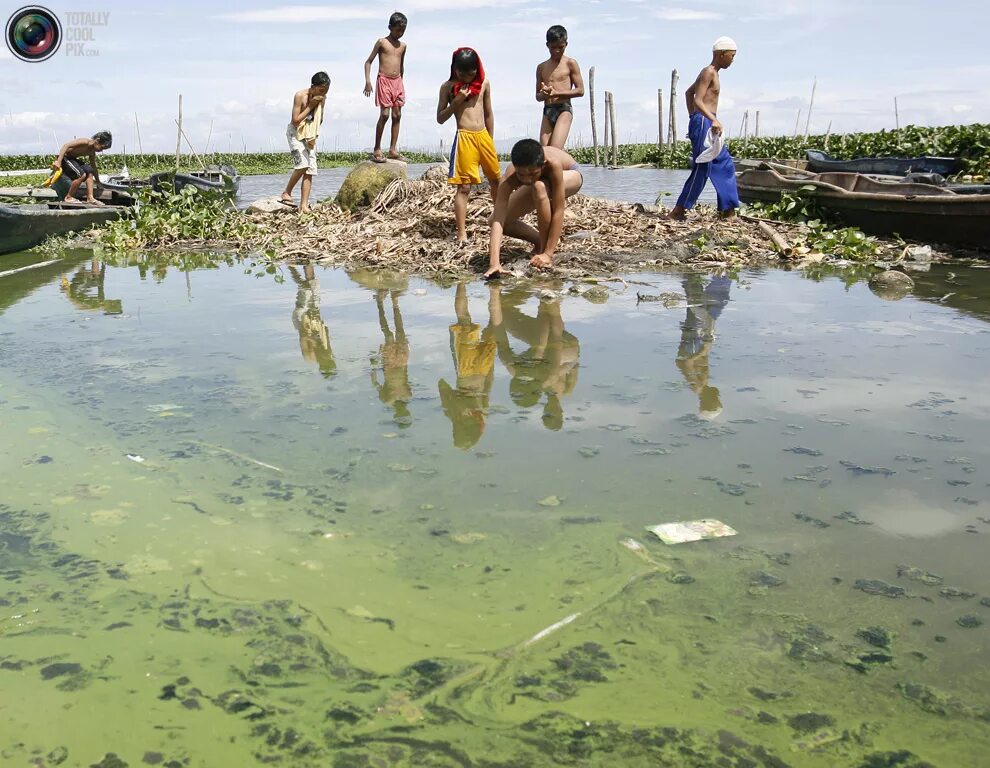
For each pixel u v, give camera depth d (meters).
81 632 2.20
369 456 3.32
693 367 4.50
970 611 2.23
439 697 1.94
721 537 2.64
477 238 9.16
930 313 5.82
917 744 1.77
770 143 28.69
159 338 5.41
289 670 2.04
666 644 2.12
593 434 3.53
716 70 9.81
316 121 12.23
